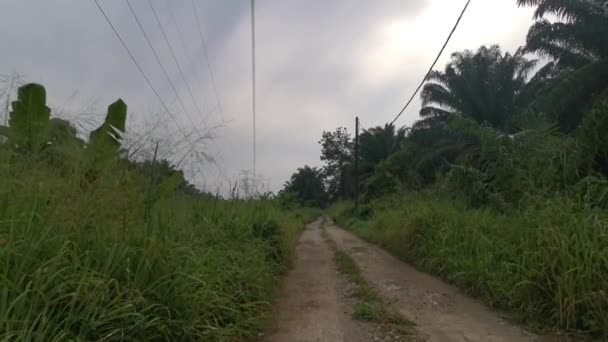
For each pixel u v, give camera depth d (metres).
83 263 3.00
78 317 2.61
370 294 6.29
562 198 6.25
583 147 7.11
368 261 10.20
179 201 5.68
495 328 4.69
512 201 8.84
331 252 12.62
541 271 4.95
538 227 5.58
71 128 4.49
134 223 3.82
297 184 78.88
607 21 15.44
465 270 6.78
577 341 4.16
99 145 4.35
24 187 3.06
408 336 4.43
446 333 4.54
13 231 2.62
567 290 4.42
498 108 25.44
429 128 28.61
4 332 2.19
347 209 36.81
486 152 10.01
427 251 8.87
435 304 5.82
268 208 9.37
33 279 2.47
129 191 4.01
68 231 3.12
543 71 23.52
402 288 6.88
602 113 6.96
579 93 15.82
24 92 4.11
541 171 8.14
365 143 42.66
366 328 4.70
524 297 5.05
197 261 4.09
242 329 4.20
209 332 3.52
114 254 3.17
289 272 8.43
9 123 4.08
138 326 2.92
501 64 25.75
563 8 15.63
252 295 5.02
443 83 27.16
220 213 7.01
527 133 9.25
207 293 3.89
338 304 5.86
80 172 3.72
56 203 3.19
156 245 3.51
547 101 15.77
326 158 63.25
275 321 4.85
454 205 10.30
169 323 3.22
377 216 16.84
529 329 4.60
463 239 7.94
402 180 23.80
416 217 10.34
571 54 17.47
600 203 5.92
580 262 4.61
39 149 4.00
